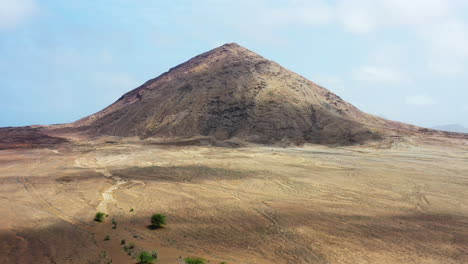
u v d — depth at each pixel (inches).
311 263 711.1
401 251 794.8
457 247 827.4
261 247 795.4
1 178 1589.6
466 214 1126.4
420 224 1008.9
